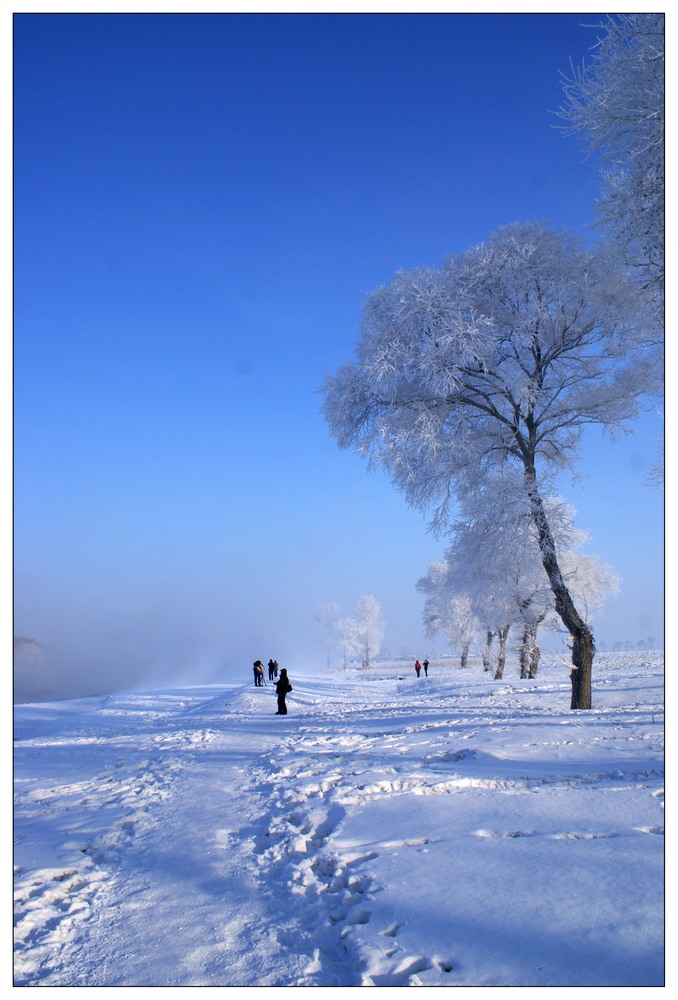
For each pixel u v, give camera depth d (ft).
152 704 136.56
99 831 26.25
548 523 57.98
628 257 44.78
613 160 41.63
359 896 16.24
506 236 58.39
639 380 54.08
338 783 29.04
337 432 64.08
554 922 13.35
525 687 80.74
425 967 12.39
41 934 15.93
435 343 55.72
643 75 38.32
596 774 25.67
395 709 71.51
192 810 28.78
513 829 19.52
